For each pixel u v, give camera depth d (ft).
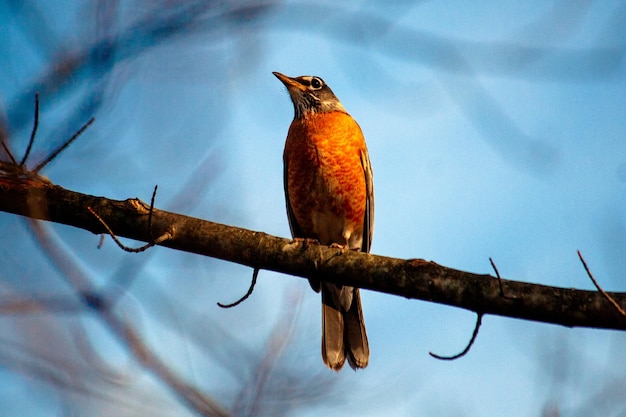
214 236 35.58
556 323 31.04
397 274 33.63
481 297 31.78
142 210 35.63
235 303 35.47
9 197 33.68
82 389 32.50
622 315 29.50
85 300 29.86
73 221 35.58
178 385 31.71
